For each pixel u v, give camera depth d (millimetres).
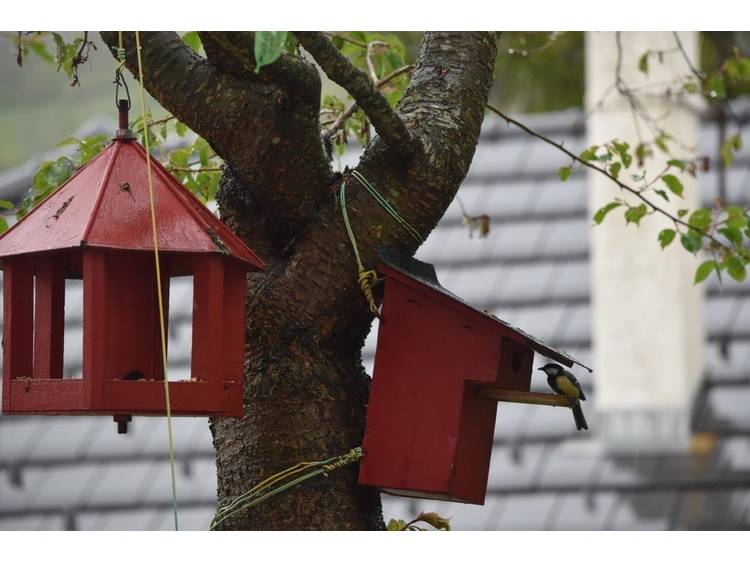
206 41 5918
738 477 10734
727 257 7941
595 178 12000
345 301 6117
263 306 6066
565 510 10594
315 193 6145
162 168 5809
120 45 5859
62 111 29156
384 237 6160
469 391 6184
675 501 10531
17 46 7855
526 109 19328
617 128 12070
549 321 11938
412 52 17172
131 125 8102
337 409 6055
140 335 5746
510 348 6289
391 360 6180
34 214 5809
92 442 11734
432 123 6340
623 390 11305
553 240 12734
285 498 5883
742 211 7902
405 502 10867
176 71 6047
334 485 5977
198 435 11633
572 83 19125
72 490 11234
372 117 5926
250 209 6234
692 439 11055
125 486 11188
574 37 18781
